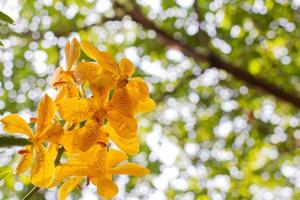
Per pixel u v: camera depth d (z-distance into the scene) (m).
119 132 1.64
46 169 1.62
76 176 1.73
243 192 8.95
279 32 7.85
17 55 7.92
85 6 7.88
